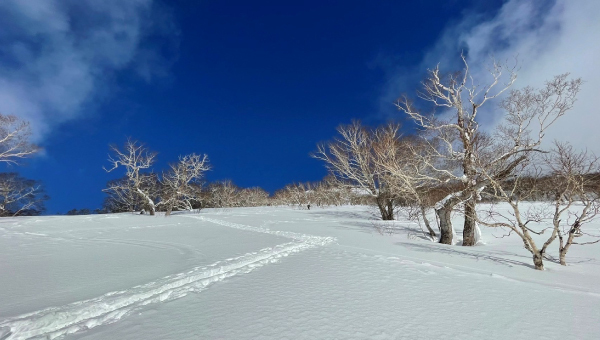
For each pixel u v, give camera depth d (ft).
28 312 15.67
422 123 46.37
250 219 83.82
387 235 49.39
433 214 71.10
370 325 13.98
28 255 32.12
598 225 52.70
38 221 72.90
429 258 29.25
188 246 37.50
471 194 39.19
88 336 13.09
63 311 15.43
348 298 17.61
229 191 212.84
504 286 19.81
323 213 104.01
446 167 49.80
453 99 43.70
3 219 77.25
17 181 128.77
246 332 13.33
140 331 13.51
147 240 43.65
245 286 20.10
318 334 13.12
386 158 56.49
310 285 20.22
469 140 41.11
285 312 15.57
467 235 41.78
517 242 43.09
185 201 145.48
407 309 15.92
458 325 13.98
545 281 21.65
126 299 17.53
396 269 24.47
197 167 131.44
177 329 13.67
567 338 12.75
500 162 39.01
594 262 28.60
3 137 78.64
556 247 37.91
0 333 13.16
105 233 53.36
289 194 178.60
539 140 35.63
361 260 27.96
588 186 27.40
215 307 16.33
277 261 27.96
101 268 25.53
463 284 20.26
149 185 136.05
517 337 12.85
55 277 22.67
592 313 15.34
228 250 33.96
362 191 87.30
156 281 21.17
